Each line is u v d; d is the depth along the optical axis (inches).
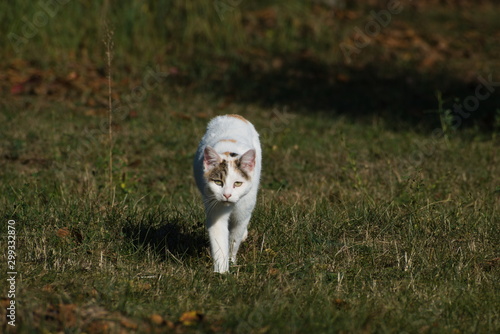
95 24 765.3
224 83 720.3
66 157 500.1
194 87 708.7
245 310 272.1
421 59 846.5
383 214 393.4
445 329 267.3
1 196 413.1
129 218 383.6
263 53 826.8
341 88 738.2
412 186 437.4
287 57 822.5
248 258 351.6
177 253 346.9
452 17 1064.2
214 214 321.7
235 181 312.0
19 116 583.8
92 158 501.7
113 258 338.0
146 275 317.1
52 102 636.1
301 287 305.3
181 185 464.1
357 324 264.5
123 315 267.6
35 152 508.1
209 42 818.8
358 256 349.1
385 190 453.7
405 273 326.3
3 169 473.1
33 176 432.8
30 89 658.8
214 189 312.8
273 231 375.6
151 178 478.3
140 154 521.0
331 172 498.6
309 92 720.3
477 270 329.4
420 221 386.3
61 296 279.0
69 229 364.5
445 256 347.6
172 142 542.3
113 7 774.5
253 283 308.8
